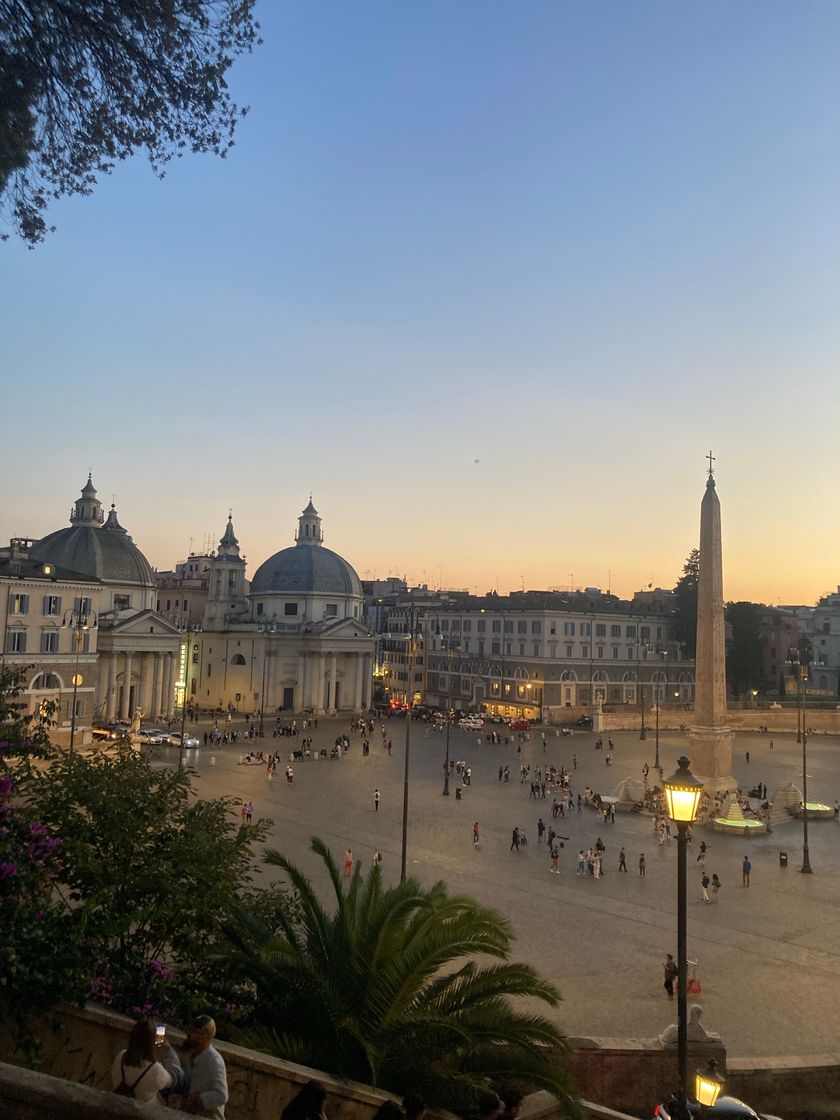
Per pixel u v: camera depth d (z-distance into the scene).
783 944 31.16
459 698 123.56
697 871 41.91
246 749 79.56
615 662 116.88
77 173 13.11
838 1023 24.19
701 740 58.59
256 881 35.38
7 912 10.02
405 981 13.48
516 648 115.56
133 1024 10.95
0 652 70.00
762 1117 14.97
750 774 74.50
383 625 154.38
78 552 97.69
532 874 39.62
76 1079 10.38
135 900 13.23
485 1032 13.78
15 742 13.56
